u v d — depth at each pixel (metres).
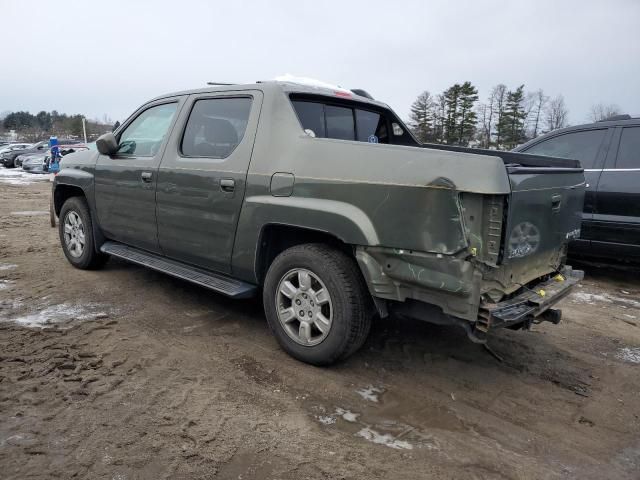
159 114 4.69
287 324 3.56
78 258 5.63
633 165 5.65
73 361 3.42
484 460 2.58
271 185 3.50
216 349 3.72
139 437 2.61
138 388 3.11
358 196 3.07
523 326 3.15
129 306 4.57
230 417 2.84
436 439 2.74
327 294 3.28
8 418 2.73
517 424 2.94
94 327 4.04
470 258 2.71
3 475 2.28
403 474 2.44
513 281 3.02
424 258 2.85
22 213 10.55
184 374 3.32
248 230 3.65
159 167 4.37
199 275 4.20
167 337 3.91
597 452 2.71
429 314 3.06
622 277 6.44
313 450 2.59
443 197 2.74
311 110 3.97
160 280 5.38
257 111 3.74
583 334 4.44
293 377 3.33
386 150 3.03
